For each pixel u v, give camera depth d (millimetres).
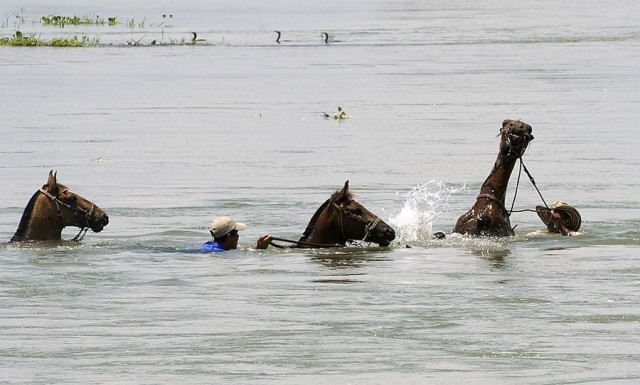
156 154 79562
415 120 99000
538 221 54781
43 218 46875
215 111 106562
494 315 36312
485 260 44562
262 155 78875
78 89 126500
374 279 41344
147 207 58594
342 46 185625
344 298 38594
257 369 30969
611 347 32844
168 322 35750
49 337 34125
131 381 29984
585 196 60969
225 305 37812
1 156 78500
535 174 69125
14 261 44000
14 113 105688
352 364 31391
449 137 88250
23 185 66188
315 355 32219
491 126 94312
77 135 90062
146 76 141625
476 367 31047
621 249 46688
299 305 37719
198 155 79062
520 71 143375
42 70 148750
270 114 104062
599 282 40594
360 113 104312
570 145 81688
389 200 60812
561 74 138250
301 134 90500
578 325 35094
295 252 46188
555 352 32406
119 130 93375
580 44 181750
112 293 39438
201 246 47188
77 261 44156
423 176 69438
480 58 162500
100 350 32781
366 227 46344
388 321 35688
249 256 45469
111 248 46781
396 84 130000
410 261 44438
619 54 163125
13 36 199125
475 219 49094
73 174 70500
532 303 37750
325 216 46812
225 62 161000
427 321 35625
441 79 135375
